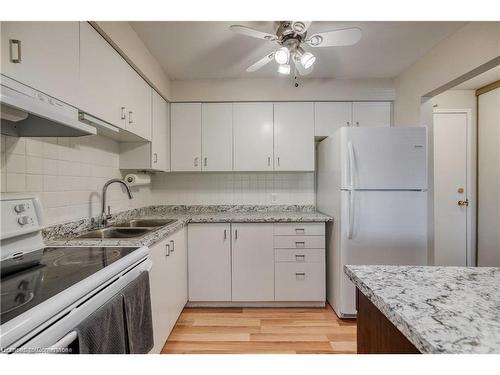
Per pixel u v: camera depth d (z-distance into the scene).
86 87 1.27
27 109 0.79
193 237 2.28
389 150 1.97
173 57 2.14
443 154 2.89
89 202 1.72
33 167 1.27
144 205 2.64
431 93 2.13
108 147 1.99
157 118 2.31
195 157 2.60
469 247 2.87
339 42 1.55
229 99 2.58
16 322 0.54
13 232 0.95
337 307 2.12
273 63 2.29
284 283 2.26
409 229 1.98
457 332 0.46
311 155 2.60
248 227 2.27
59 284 0.75
